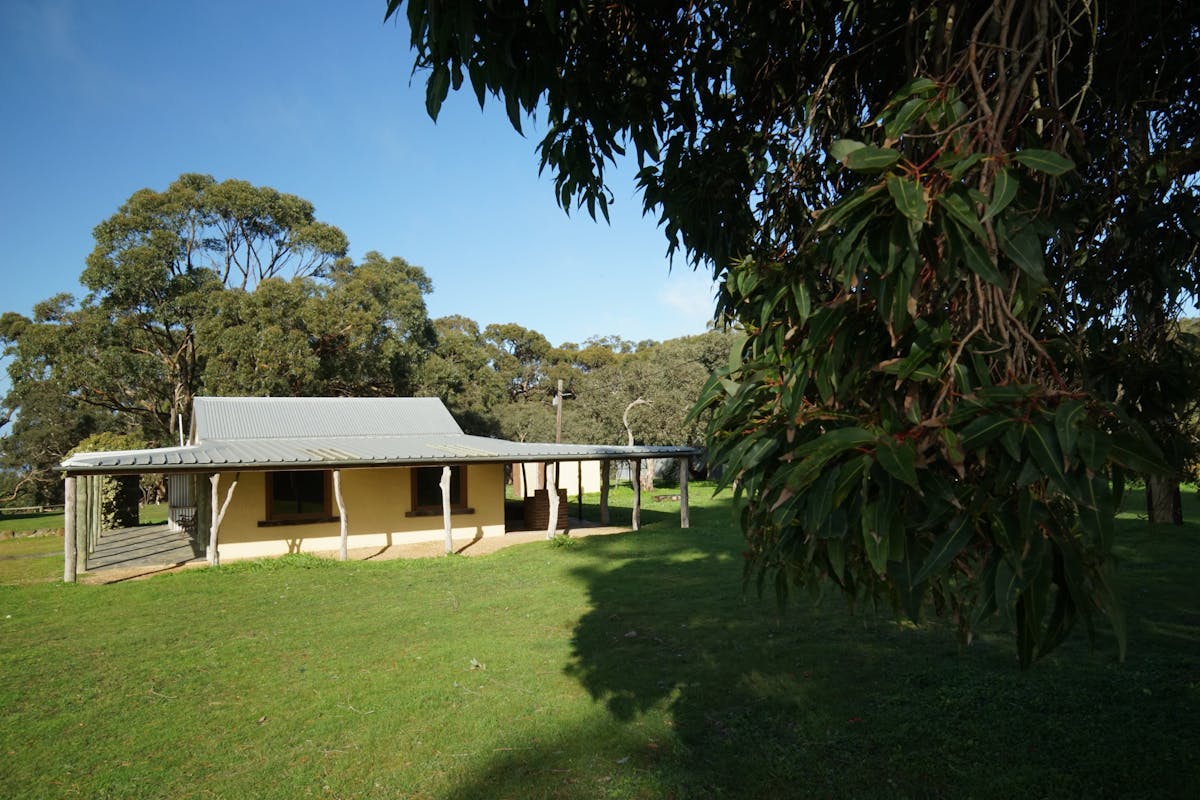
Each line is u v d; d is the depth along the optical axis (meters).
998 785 4.09
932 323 1.27
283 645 7.74
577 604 9.38
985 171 1.24
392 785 4.45
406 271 38.12
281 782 4.52
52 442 36.16
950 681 5.82
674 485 35.50
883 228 1.19
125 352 30.50
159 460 12.70
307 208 36.47
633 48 3.27
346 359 31.00
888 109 1.41
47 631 8.64
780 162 3.25
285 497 15.45
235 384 28.09
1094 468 0.95
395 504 16.36
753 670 6.36
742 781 4.31
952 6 1.64
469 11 2.08
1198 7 2.37
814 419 1.33
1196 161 2.24
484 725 5.33
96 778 4.62
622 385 35.84
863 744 4.72
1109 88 2.51
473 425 37.88
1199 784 3.98
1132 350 2.11
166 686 6.45
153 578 12.24
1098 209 2.29
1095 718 4.94
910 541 1.20
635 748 4.85
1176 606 8.10
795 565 1.55
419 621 8.72
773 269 1.53
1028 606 1.08
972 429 1.08
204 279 32.59
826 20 2.99
